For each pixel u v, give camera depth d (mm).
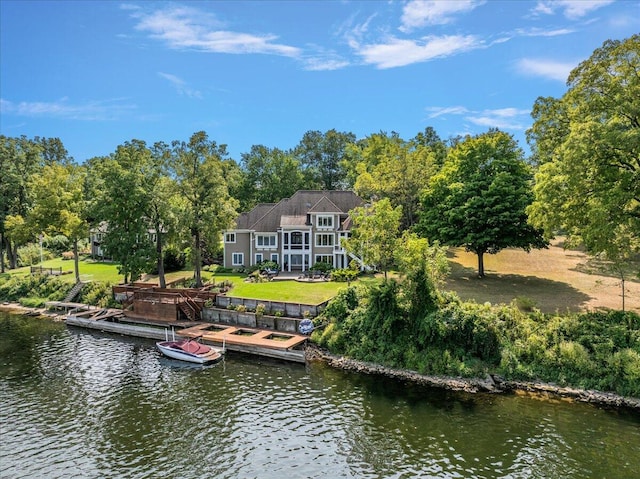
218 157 47719
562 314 31469
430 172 59250
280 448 20297
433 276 31297
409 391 26312
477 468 18562
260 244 59625
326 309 35938
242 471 18594
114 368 30891
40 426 22578
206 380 28438
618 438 20750
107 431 22031
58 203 55531
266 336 35031
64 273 59750
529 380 26844
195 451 20156
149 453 20047
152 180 47531
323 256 57750
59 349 35438
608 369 25562
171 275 57469
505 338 28734
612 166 28219
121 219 47312
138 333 39250
